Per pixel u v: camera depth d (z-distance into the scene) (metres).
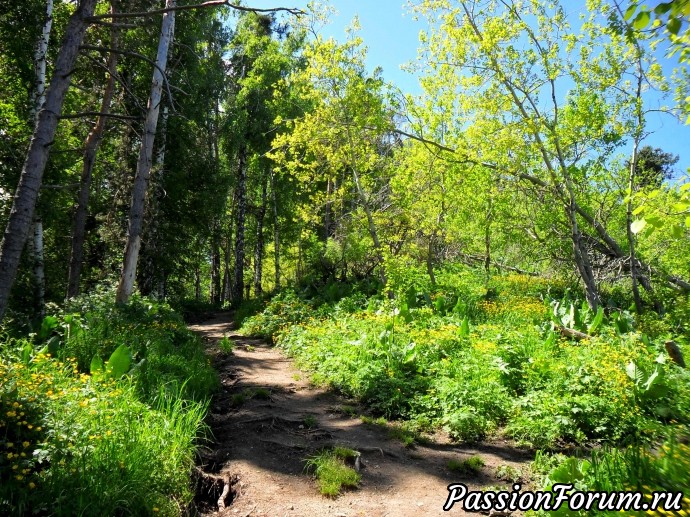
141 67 15.61
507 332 9.30
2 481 3.21
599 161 13.05
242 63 23.50
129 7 12.44
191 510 3.82
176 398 5.26
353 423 6.14
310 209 16.28
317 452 5.02
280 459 4.82
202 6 5.38
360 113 13.86
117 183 14.77
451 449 5.45
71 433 3.69
